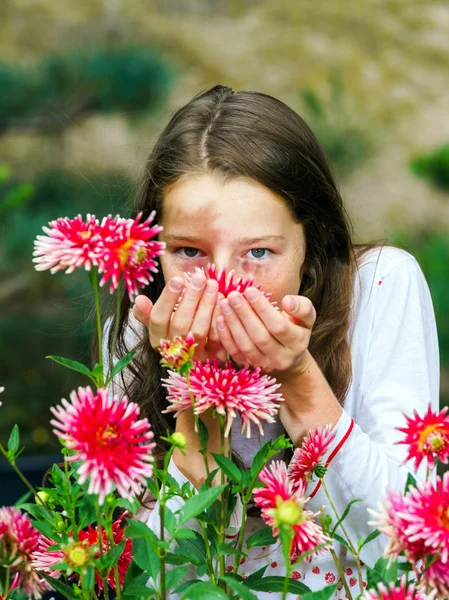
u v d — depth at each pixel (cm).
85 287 464
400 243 139
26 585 77
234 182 101
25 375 452
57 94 470
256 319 86
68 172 553
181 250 102
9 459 77
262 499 75
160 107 493
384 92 796
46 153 571
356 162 647
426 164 636
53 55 488
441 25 851
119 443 68
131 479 68
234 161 102
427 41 836
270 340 86
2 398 427
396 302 119
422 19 852
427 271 577
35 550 81
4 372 455
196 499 72
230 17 823
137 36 751
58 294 558
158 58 508
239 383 78
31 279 553
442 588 69
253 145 106
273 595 109
